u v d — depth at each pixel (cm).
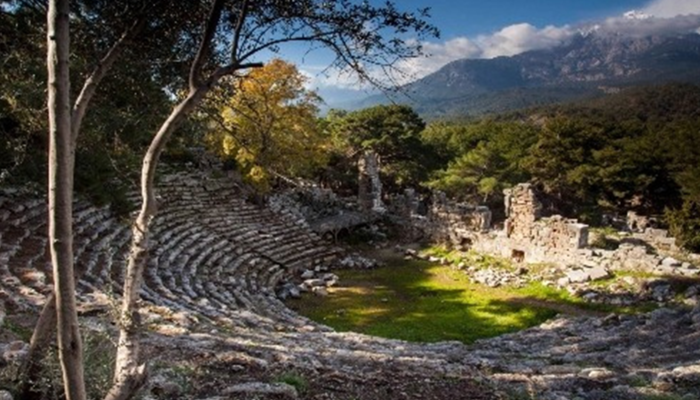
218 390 701
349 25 568
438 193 3756
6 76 981
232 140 2892
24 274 1361
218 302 1859
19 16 796
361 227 3928
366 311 2403
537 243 3053
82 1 620
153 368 736
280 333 1484
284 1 571
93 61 688
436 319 2295
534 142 5725
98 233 2112
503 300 2547
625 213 4909
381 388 834
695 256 2747
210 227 2942
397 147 5447
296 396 708
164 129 563
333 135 5450
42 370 543
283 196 3866
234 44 575
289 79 2577
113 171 1720
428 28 566
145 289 1677
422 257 3431
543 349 1611
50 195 373
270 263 2886
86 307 1079
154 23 628
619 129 5522
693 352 1320
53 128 371
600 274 2617
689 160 4478
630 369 1188
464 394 859
